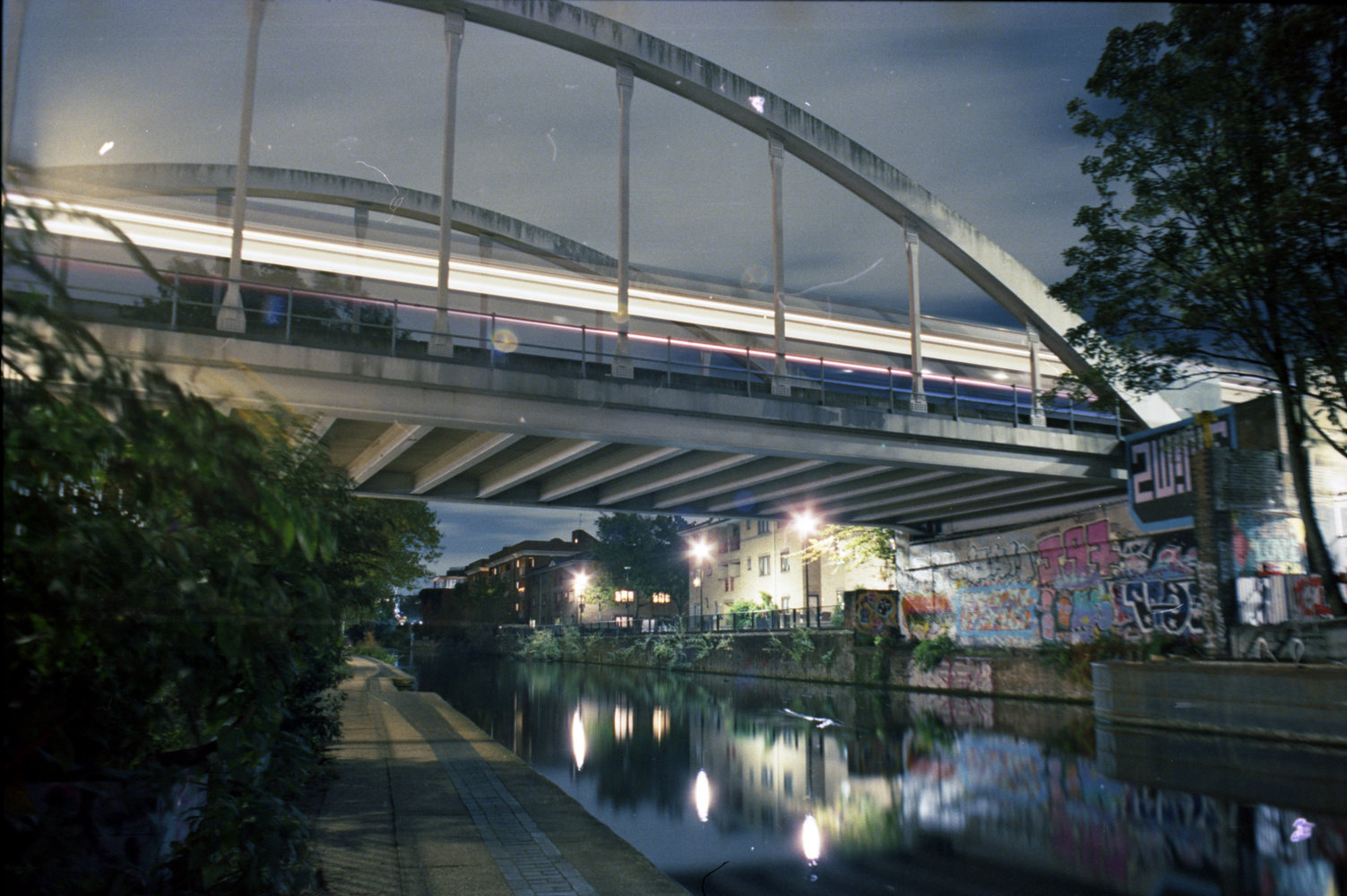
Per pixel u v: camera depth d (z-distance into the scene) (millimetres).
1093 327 19938
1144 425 25781
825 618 38656
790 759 14695
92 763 3936
